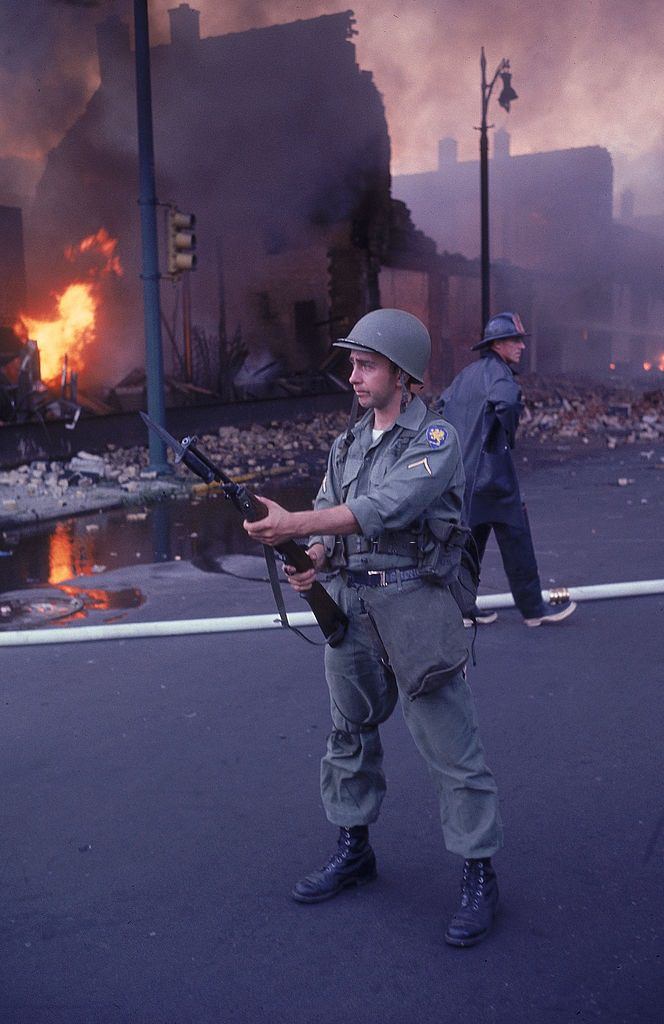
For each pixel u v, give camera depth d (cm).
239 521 978
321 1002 246
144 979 257
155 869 312
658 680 476
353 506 250
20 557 805
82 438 1474
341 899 295
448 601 265
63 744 408
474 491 517
